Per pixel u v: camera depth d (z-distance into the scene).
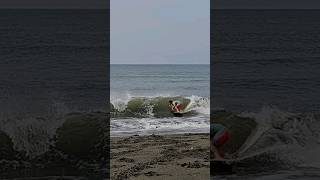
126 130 32.50
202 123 33.56
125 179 24.25
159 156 26.02
